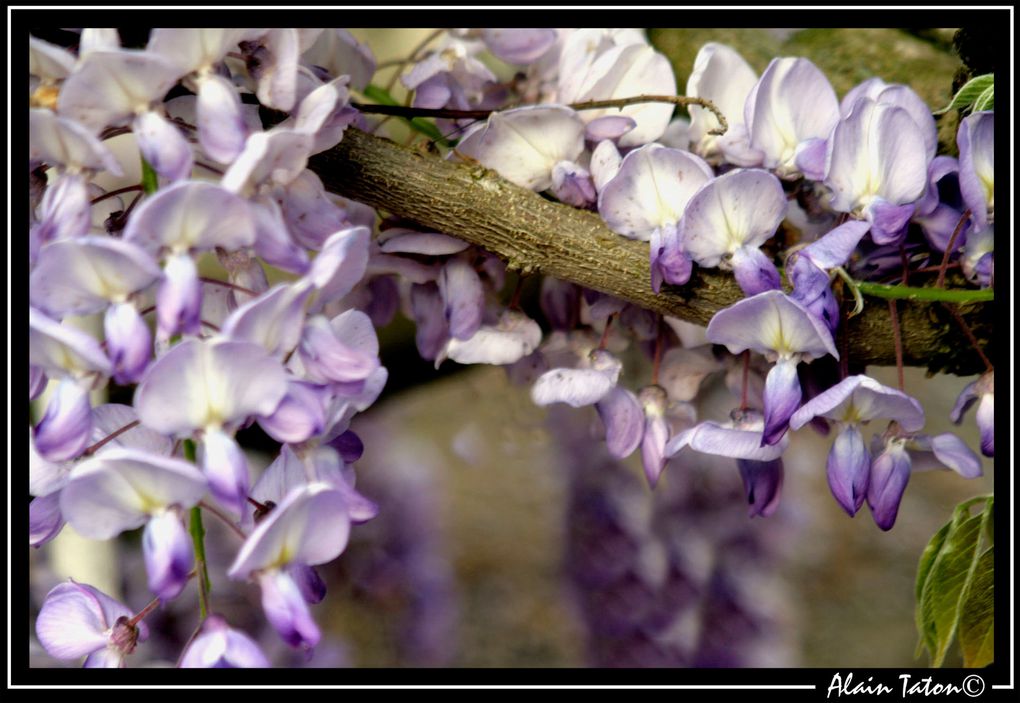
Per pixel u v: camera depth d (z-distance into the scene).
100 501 0.49
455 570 1.02
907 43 0.64
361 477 0.95
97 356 0.48
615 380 0.57
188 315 0.48
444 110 0.56
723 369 0.59
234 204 0.48
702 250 0.53
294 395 0.49
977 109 0.54
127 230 0.48
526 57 0.59
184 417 0.49
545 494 1.07
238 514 0.48
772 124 0.55
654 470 0.57
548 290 0.60
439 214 0.54
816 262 0.52
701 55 0.57
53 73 0.49
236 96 0.50
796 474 1.03
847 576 1.01
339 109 0.52
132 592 0.73
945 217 0.54
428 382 0.81
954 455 0.53
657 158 0.53
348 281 0.50
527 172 0.56
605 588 0.80
